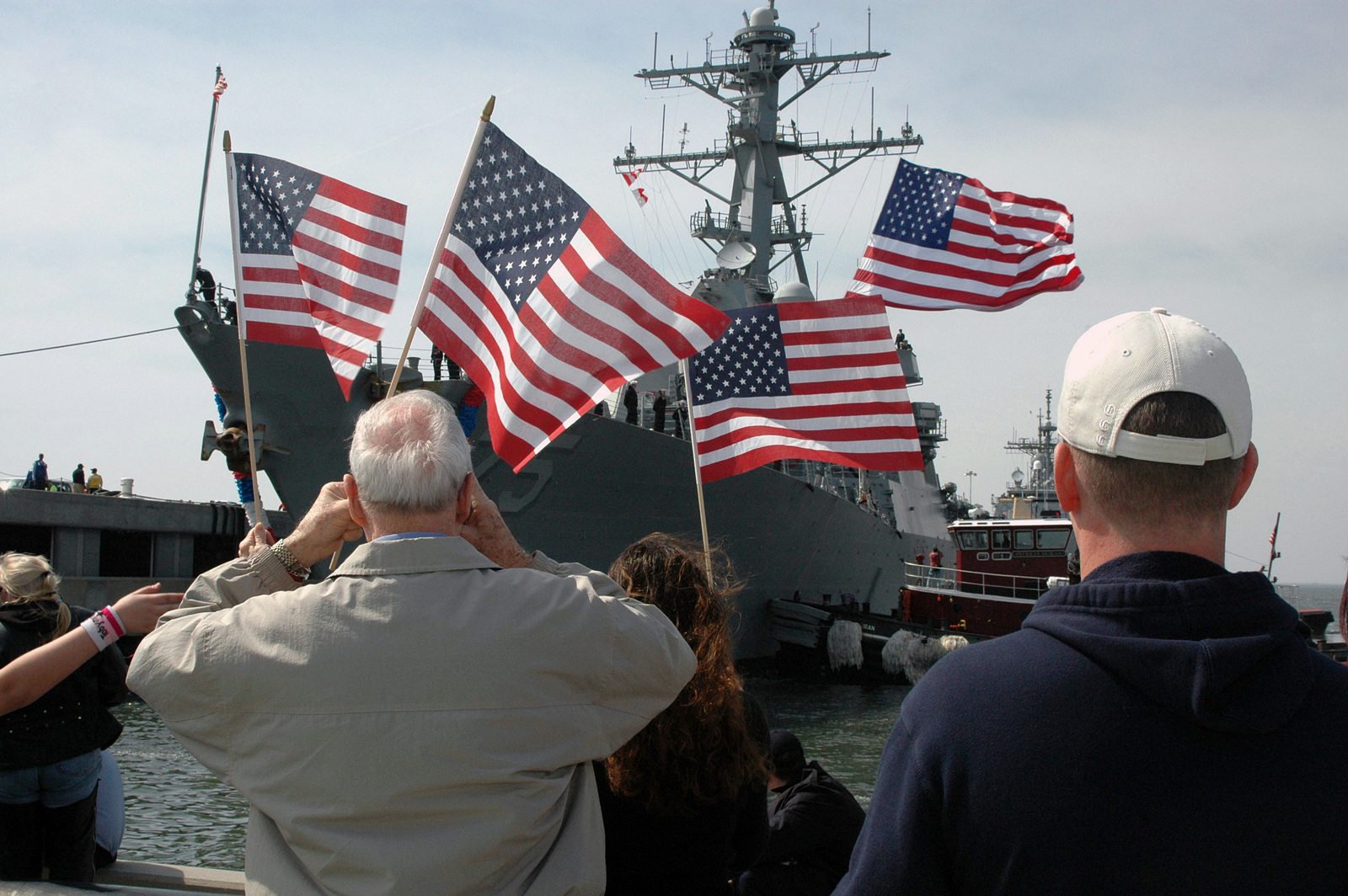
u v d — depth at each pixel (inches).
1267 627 63.7
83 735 173.3
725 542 877.2
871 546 1184.2
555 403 210.2
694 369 303.0
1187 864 59.3
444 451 89.0
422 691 79.5
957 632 992.2
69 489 946.7
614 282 209.5
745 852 120.9
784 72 1183.6
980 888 64.1
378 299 239.9
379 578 83.4
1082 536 73.7
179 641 82.9
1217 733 60.2
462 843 77.4
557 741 82.6
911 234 408.2
